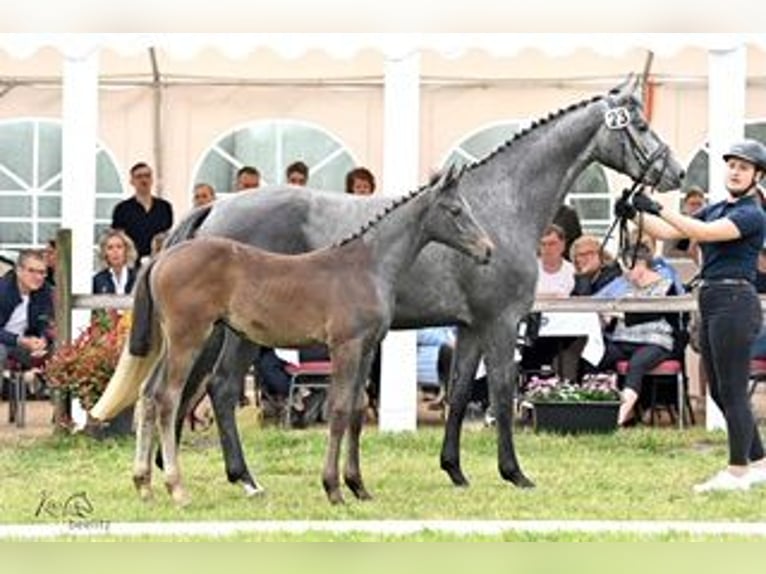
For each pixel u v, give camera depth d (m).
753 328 12.63
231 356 12.66
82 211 15.95
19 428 16.50
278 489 12.90
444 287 12.91
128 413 15.32
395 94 15.77
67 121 15.92
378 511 11.91
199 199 18.22
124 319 15.41
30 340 16.61
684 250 17.67
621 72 19.86
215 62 20.08
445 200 11.99
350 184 17.86
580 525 11.36
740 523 11.48
